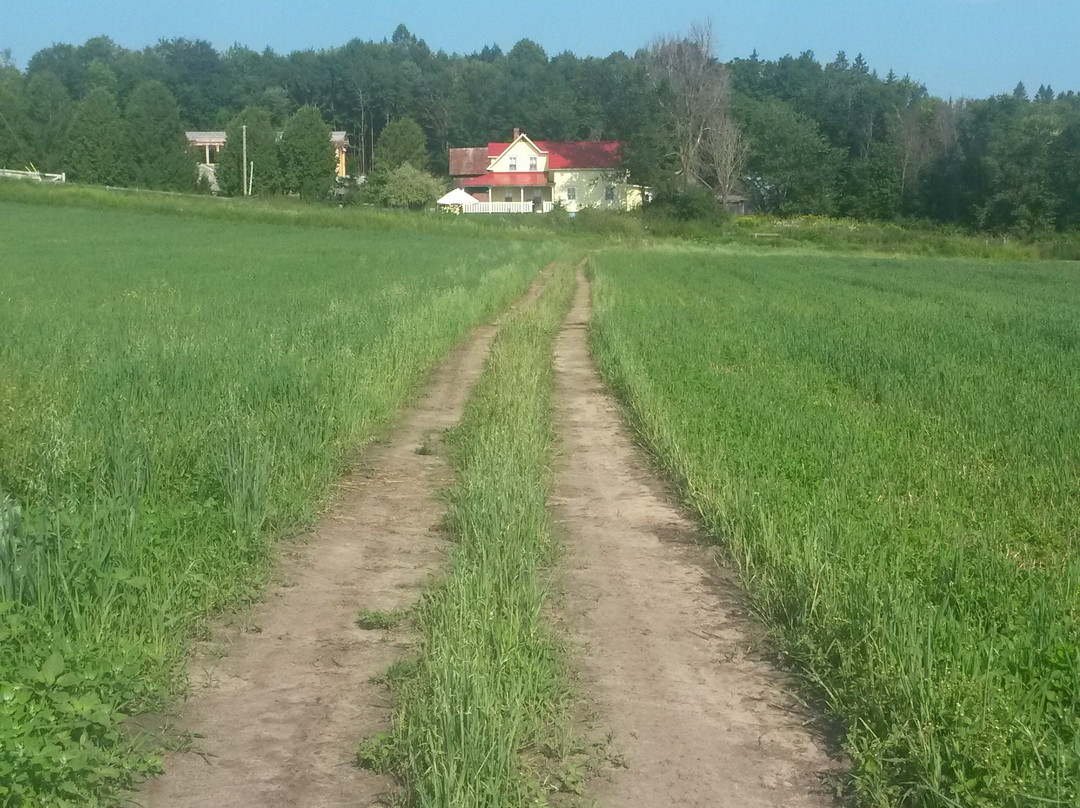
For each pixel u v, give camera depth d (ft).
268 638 21.20
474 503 27.43
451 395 48.42
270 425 33.78
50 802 14.69
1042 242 239.30
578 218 257.34
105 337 50.26
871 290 108.06
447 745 15.51
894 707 16.94
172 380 38.24
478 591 21.27
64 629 19.48
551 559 25.52
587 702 18.60
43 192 231.09
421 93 465.88
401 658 20.16
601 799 15.65
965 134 309.01
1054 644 18.75
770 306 85.56
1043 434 35.37
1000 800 14.55
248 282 87.97
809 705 18.70
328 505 30.25
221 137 417.90
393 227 223.30
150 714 17.99
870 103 366.84
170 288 79.46
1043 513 27.61
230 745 17.06
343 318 55.77
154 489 27.68
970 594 21.18
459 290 77.92
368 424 39.29
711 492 29.99
